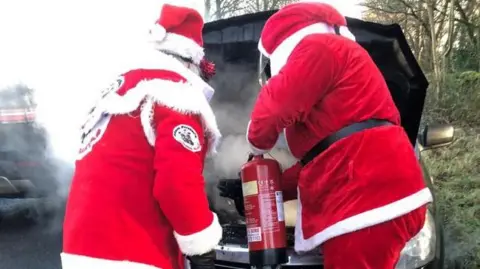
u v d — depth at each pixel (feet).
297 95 7.96
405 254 9.41
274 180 8.80
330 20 8.44
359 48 8.48
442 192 17.49
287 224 10.02
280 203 8.85
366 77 8.28
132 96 6.84
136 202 6.87
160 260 6.95
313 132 8.37
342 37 8.41
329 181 8.21
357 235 8.09
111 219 6.77
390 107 8.50
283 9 8.57
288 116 8.04
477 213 16.42
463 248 13.91
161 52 7.27
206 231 6.77
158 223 7.00
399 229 8.07
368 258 8.14
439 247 10.19
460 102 30.89
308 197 8.53
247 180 8.80
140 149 6.88
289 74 8.00
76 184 7.11
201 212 6.73
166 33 7.23
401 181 8.04
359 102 8.18
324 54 8.02
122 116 6.93
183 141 6.70
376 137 8.10
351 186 8.05
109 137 6.95
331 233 8.13
